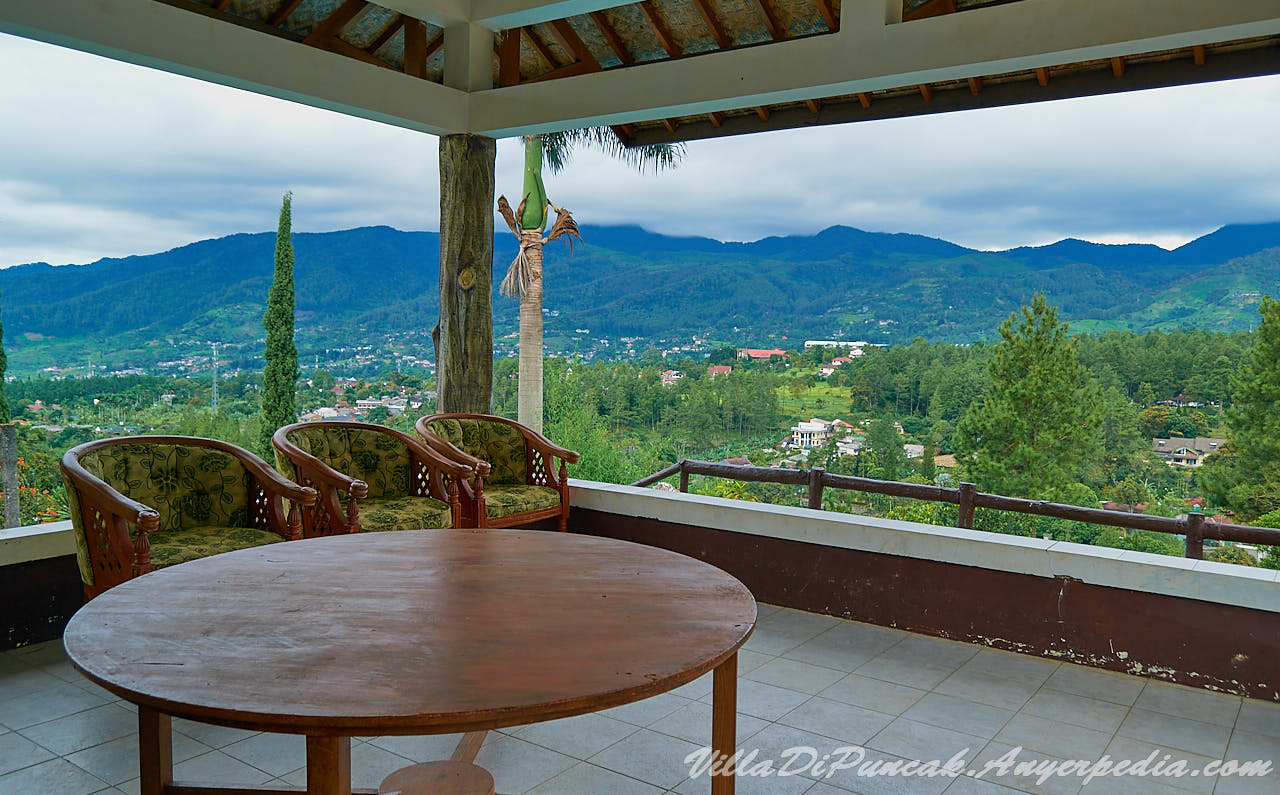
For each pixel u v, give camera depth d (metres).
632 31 4.84
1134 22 3.20
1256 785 2.54
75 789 2.37
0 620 3.38
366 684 1.49
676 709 3.01
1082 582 3.49
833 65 3.83
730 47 4.64
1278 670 3.14
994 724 2.94
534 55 5.28
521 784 2.46
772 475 5.50
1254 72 3.72
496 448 4.75
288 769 2.51
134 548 2.88
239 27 3.80
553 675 1.54
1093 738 2.84
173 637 1.71
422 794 1.92
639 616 1.90
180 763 2.53
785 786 2.48
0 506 8.17
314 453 3.97
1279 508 15.80
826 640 3.77
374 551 2.47
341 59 4.19
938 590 3.81
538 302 12.01
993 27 3.47
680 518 4.54
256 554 2.42
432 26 5.01
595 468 13.79
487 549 2.52
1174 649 3.33
